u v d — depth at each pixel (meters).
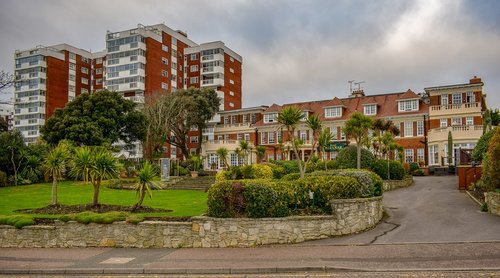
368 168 26.56
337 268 10.11
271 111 61.84
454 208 18.19
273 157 58.50
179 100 54.56
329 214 14.75
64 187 29.75
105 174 17.44
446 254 10.98
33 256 12.71
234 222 13.65
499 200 16.11
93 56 91.38
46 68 83.81
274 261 11.07
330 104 56.22
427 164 47.72
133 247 13.88
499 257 10.45
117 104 42.84
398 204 20.23
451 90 47.94
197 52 81.75
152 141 50.16
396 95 55.69
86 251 13.35
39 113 82.12
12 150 32.75
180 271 10.55
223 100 79.25
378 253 11.52
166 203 19.69
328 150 32.47
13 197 23.22
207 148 60.28
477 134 39.34
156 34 76.00
